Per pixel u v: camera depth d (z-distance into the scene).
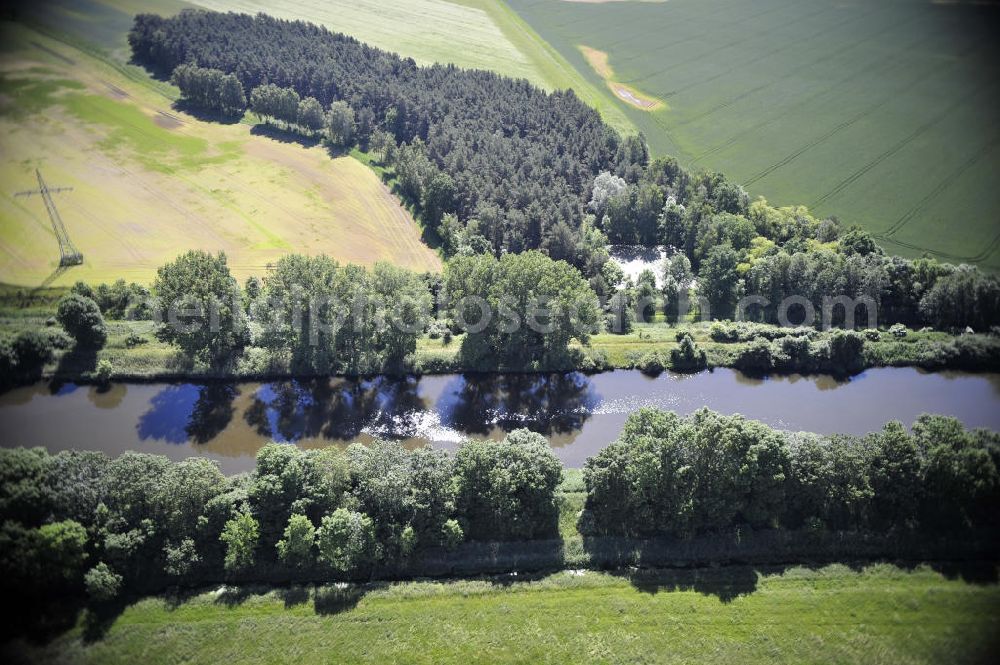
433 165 198.25
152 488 104.75
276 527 107.31
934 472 110.62
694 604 102.50
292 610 100.69
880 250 176.25
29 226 187.00
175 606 100.88
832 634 98.88
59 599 101.38
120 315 157.75
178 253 181.25
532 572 108.19
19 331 148.62
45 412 136.88
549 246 178.62
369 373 146.12
